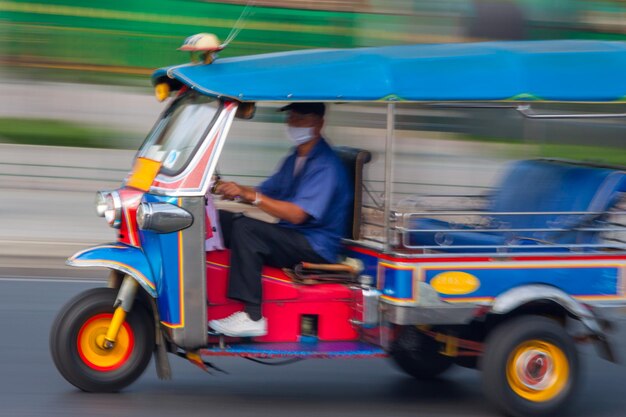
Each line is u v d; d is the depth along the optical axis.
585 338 8.55
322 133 8.73
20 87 26.25
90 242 16.75
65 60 26.70
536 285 8.06
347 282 8.39
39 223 17.97
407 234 7.95
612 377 10.02
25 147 21.73
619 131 11.79
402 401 8.77
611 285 8.23
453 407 8.64
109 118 25.98
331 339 8.32
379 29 24.88
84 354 8.19
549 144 11.73
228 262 8.11
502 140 11.80
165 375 7.98
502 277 8.01
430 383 9.48
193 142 7.84
